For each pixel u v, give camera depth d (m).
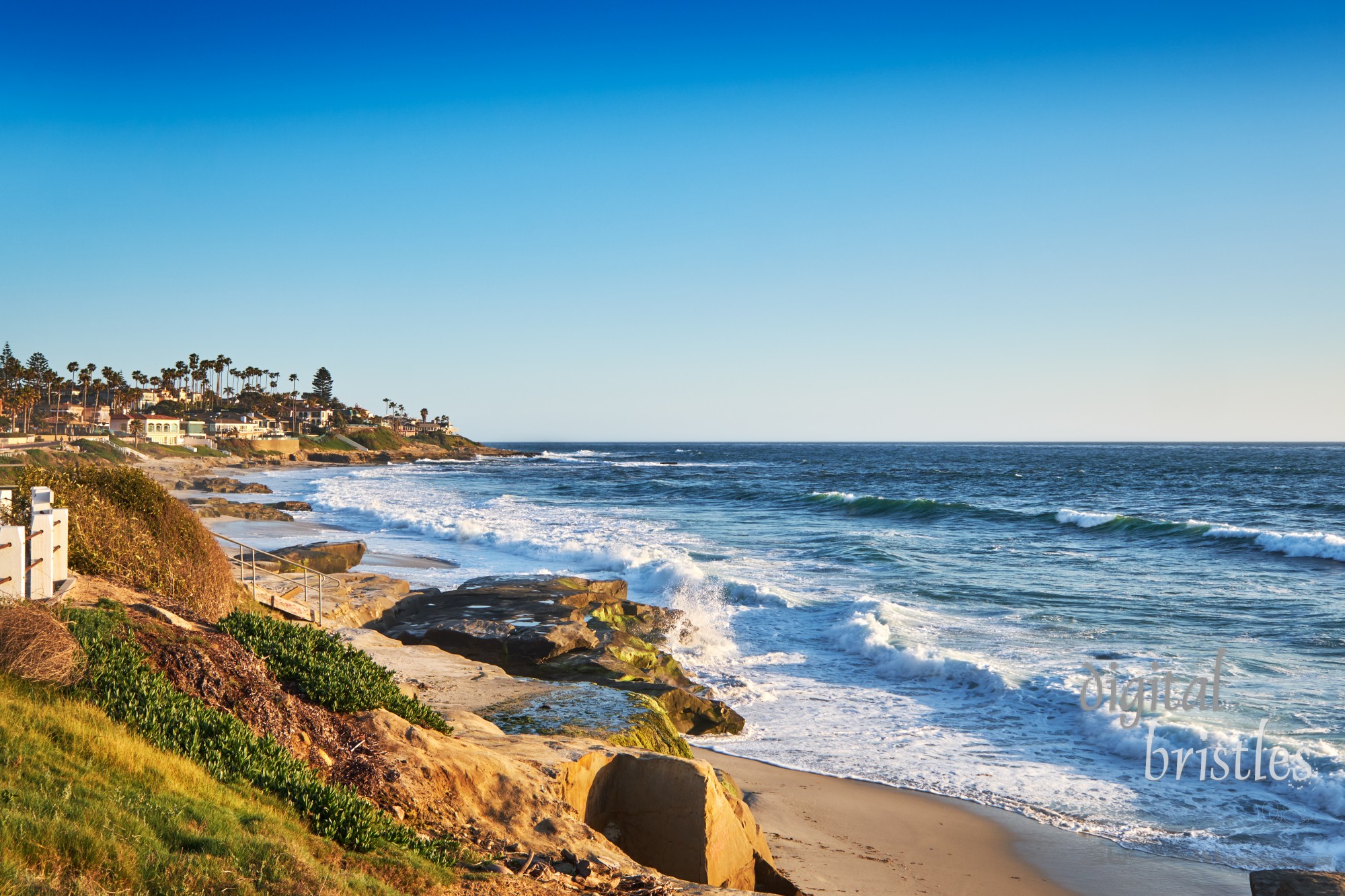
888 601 30.12
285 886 6.00
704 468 154.75
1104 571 36.41
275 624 11.16
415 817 8.45
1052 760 16.92
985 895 12.10
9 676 7.59
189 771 7.29
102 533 13.88
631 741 12.47
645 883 8.32
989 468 141.75
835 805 15.12
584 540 44.16
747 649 25.17
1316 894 9.33
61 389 190.88
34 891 4.89
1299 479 101.25
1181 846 13.46
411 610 25.03
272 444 177.88
